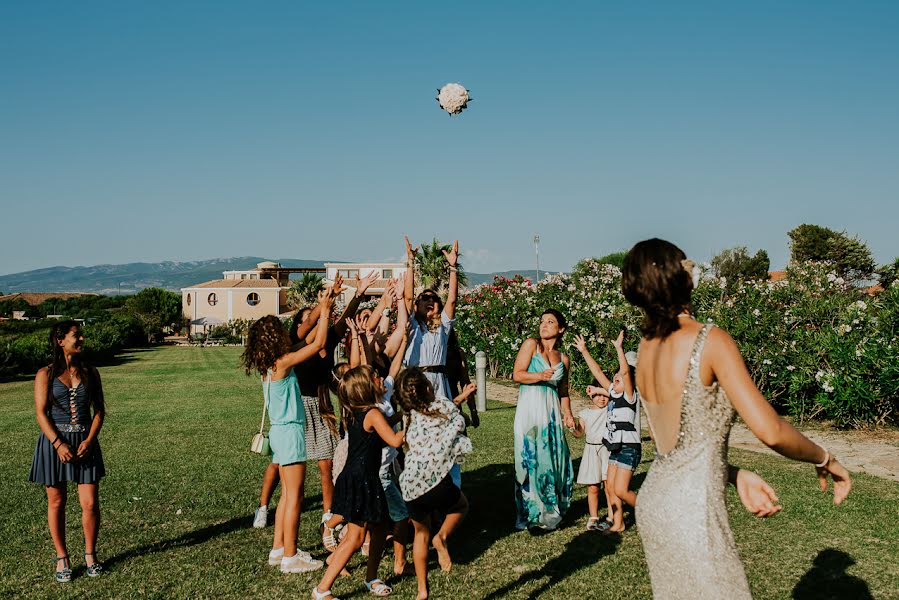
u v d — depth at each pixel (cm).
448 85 583
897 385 1010
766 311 1245
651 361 250
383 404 524
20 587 509
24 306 10694
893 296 1086
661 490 242
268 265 9231
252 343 539
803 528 594
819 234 5381
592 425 641
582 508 710
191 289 8200
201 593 495
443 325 641
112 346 4128
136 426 1347
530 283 2117
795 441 225
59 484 525
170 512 719
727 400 234
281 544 556
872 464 852
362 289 637
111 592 497
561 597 476
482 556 567
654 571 246
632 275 251
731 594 229
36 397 523
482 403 1429
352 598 488
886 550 538
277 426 541
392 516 507
